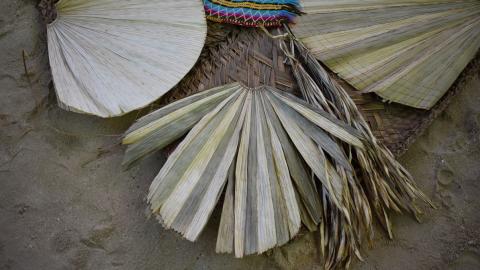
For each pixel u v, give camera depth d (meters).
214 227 1.39
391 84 1.46
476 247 1.43
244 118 1.33
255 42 1.48
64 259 1.33
